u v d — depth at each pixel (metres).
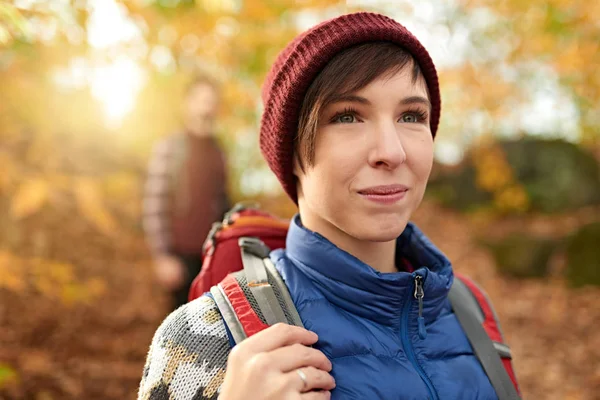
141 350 3.62
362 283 1.00
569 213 8.59
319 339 0.96
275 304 0.98
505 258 6.62
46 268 2.59
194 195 2.95
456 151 9.59
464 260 7.11
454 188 9.65
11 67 2.21
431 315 1.06
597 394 3.66
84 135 2.68
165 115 3.38
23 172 2.19
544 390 3.73
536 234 7.37
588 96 5.44
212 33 3.14
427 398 0.95
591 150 10.02
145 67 2.81
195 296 1.26
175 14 2.79
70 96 2.40
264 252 1.14
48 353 3.28
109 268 5.04
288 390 0.83
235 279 1.04
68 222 5.10
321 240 1.03
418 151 0.99
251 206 1.40
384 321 1.01
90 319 3.93
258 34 3.55
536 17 4.67
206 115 2.98
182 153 2.95
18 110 2.27
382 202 0.96
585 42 4.64
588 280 5.98
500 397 1.04
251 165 6.12
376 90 0.95
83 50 2.21
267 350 0.87
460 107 6.25
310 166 1.00
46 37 2.06
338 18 1.00
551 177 8.95
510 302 5.64
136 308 4.41
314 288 1.03
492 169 7.97
